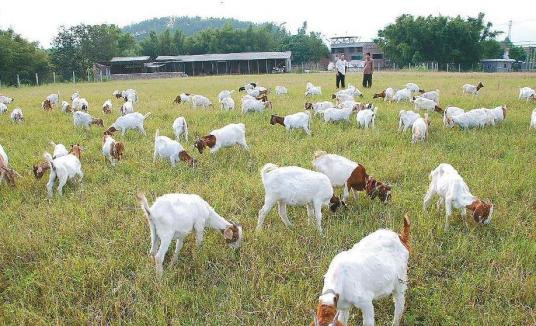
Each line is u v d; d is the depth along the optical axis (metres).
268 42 107.50
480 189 9.49
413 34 77.06
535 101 21.45
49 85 50.47
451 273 6.80
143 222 8.20
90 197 9.57
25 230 7.86
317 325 4.19
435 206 9.10
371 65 29.02
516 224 7.98
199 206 7.14
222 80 46.88
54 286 6.36
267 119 17.75
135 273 6.80
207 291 6.46
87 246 7.45
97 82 56.25
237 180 10.32
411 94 23.16
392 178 10.55
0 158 10.32
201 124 16.80
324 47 108.38
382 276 5.29
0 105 20.72
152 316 5.73
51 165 9.61
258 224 8.05
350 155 12.09
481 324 5.68
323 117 17.72
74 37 80.81
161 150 11.68
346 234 7.82
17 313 5.78
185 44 103.94
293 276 6.73
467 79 37.91
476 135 14.39
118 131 15.88
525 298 6.13
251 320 5.84
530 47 86.25
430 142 13.62
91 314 5.88
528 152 12.20
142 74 69.62
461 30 74.00
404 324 5.82
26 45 65.19
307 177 7.95
